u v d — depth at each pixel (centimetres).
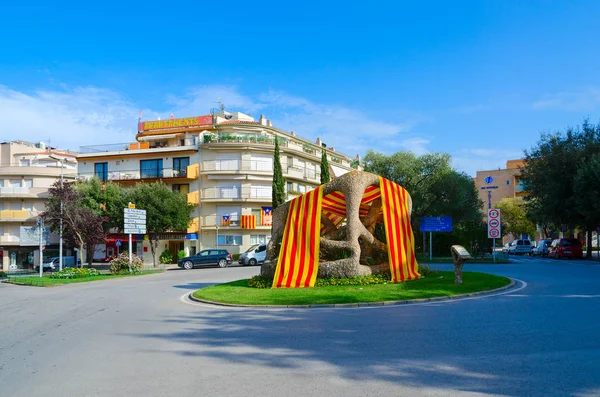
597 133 3550
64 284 2511
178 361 712
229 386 580
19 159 6150
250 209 4834
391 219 1775
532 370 597
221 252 3941
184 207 4547
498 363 633
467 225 3703
